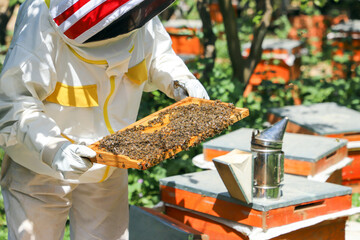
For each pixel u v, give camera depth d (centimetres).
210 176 349
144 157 226
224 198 300
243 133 431
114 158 229
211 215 316
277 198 290
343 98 767
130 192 518
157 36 329
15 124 260
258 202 285
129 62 298
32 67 265
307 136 423
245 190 280
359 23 1050
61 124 286
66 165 241
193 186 323
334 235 319
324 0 615
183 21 962
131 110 308
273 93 735
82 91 282
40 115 262
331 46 907
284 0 1186
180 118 271
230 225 301
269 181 288
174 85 319
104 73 284
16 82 265
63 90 279
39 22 269
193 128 252
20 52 266
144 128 264
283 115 516
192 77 329
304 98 778
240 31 998
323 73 893
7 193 299
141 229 335
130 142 242
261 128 593
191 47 809
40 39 268
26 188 289
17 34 277
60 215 302
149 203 515
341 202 312
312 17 1077
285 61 825
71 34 265
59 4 266
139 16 265
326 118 500
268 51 843
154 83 334
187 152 552
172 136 245
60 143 249
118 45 280
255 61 700
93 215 323
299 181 332
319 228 311
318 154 364
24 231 289
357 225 455
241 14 1137
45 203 292
